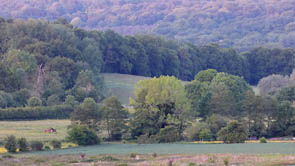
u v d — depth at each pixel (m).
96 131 145.62
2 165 85.56
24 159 93.94
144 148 113.31
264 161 79.06
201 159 84.75
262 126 150.62
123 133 146.00
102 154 100.00
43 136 135.00
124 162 85.00
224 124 143.75
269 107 151.88
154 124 147.88
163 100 149.75
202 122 145.25
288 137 146.00
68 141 128.50
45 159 93.88
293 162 77.31
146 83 155.50
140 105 154.00
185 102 151.88
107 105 147.62
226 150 100.50
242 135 127.69
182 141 135.62
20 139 113.19
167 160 85.06
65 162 88.50
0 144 119.81
